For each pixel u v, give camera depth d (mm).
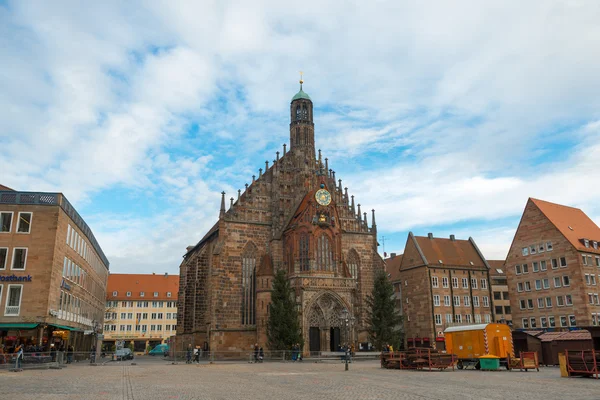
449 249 109562
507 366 45562
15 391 25875
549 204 97000
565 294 86688
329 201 83812
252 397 24188
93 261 88875
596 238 94188
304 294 76750
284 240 83750
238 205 84562
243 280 81625
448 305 102438
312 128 93938
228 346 77812
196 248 101562
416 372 43750
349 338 78375
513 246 97062
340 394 25672
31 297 54750
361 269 88750
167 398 23547
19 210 56844
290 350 70625
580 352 37344
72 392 25828
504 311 124812
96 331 74938
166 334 159000
